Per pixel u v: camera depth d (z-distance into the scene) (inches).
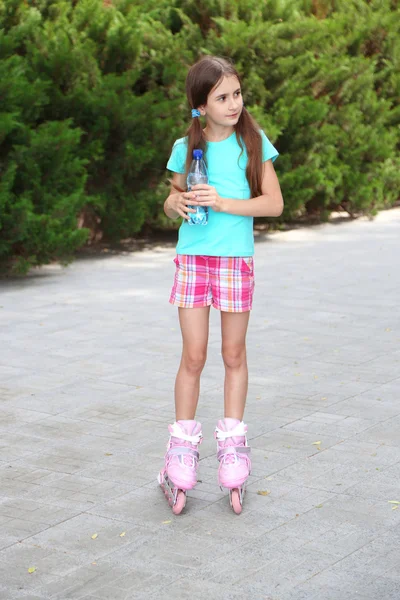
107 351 336.5
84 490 211.2
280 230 660.1
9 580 169.0
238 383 206.1
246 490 209.3
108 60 580.4
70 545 183.2
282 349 336.8
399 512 196.4
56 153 484.1
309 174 640.4
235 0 644.7
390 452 232.4
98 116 542.3
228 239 197.6
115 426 255.6
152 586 165.8
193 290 200.5
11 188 480.4
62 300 428.8
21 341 351.9
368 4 797.9
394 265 511.5
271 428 251.3
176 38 627.8
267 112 639.1
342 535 185.3
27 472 222.5
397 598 159.9
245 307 201.0
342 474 218.1
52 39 547.2
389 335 357.1
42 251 478.3
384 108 733.3
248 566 172.9
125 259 548.1
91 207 561.9
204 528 190.2
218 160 198.2
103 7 591.5
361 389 287.0
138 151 546.9
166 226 590.6
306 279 472.1
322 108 641.6
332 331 363.9
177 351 335.9
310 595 161.6
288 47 631.2
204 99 194.2
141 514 197.6
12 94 468.1
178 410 206.2
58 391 288.7
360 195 695.1
